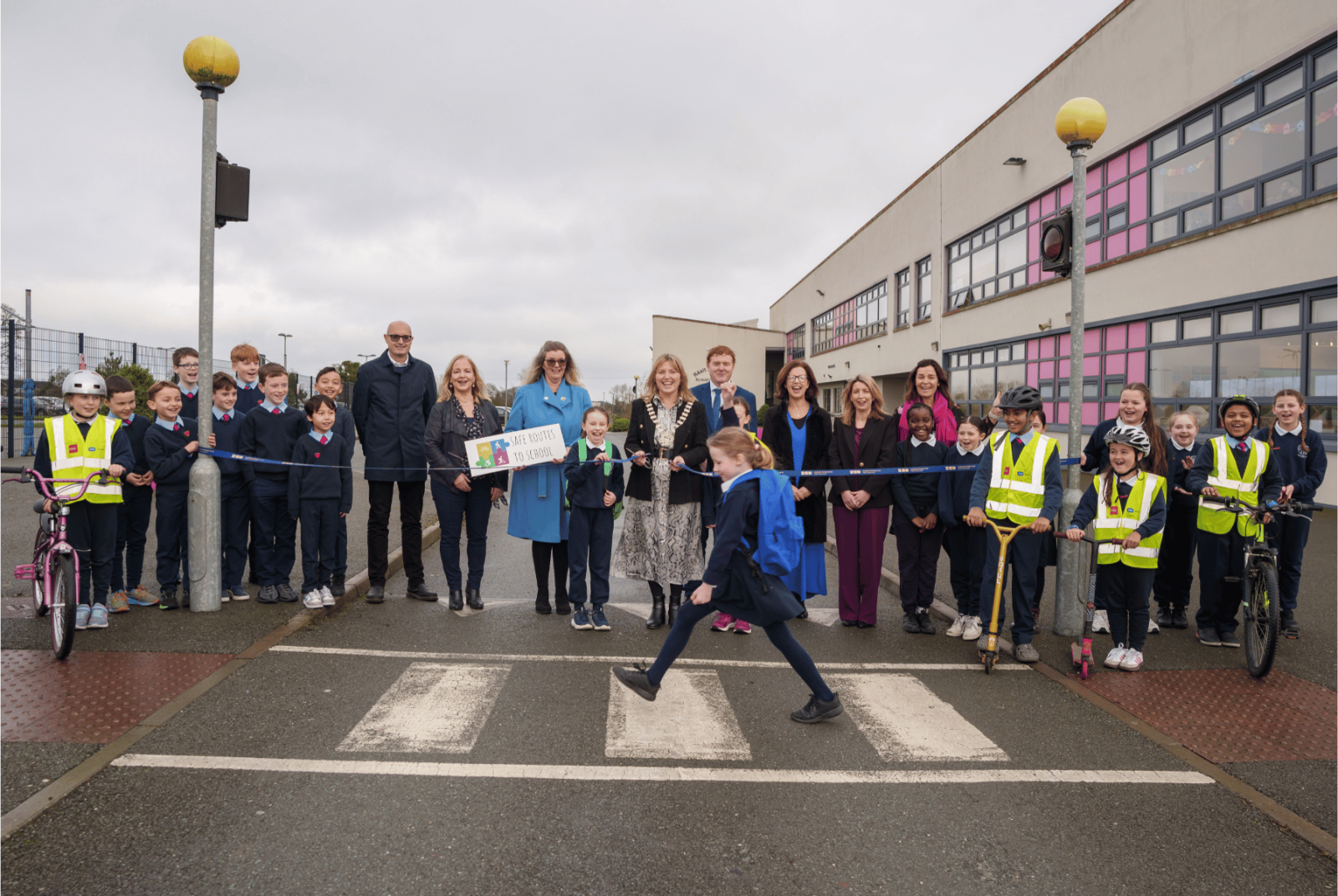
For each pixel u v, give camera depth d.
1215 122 13.42
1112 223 16.30
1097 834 3.12
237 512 6.25
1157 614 6.39
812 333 43.56
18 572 5.38
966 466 5.86
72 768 3.42
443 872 2.74
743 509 4.06
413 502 6.66
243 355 7.12
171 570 5.98
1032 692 4.78
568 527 6.08
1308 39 11.41
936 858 2.92
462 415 6.36
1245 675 5.12
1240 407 5.62
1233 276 12.95
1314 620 6.33
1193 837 3.11
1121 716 4.38
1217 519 5.63
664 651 4.24
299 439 6.13
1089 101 6.05
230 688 4.42
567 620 6.16
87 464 5.37
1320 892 2.77
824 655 5.49
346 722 4.00
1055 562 6.15
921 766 3.71
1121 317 15.88
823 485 6.14
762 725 4.16
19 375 18.98
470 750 3.73
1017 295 20.25
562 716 4.18
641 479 5.86
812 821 3.17
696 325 47.75
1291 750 3.95
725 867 2.83
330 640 5.39
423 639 5.53
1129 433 5.09
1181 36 14.05
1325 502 11.37
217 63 5.72
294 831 2.97
